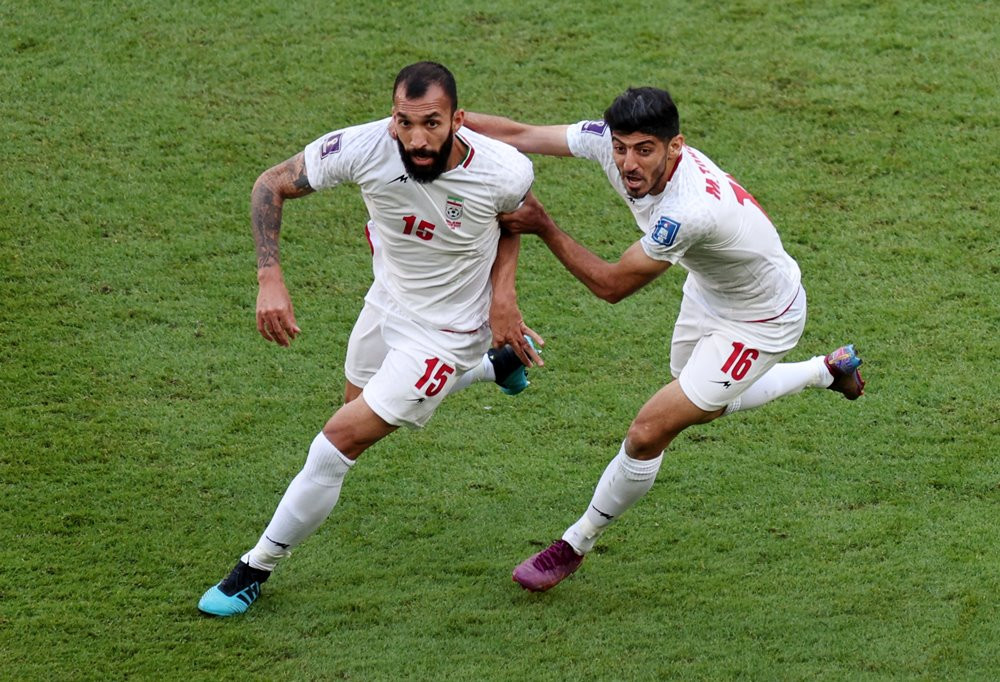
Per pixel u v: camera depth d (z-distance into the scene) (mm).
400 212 16781
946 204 28516
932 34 34250
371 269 26734
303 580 18891
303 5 35156
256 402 22953
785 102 31750
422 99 15602
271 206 17125
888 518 20109
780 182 29156
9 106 30984
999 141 30359
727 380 17703
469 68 32719
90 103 31219
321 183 16922
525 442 22188
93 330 24562
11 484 20625
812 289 26109
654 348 24656
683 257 17422
